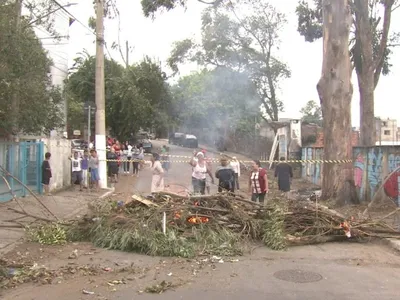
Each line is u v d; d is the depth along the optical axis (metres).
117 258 7.68
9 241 8.55
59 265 7.18
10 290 5.93
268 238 8.77
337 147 14.73
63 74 30.44
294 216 9.52
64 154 18.61
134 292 5.84
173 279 6.46
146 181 23.09
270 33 36.09
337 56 14.79
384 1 21.17
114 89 37.06
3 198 13.07
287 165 15.23
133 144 39.81
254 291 5.92
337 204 14.27
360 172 16.61
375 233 9.51
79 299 5.57
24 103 15.29
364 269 7.19
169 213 9.01
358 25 21.75
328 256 8.10
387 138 41.84
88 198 15.82
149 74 40.81
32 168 15.28
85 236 9.01
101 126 19.72
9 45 12.88
